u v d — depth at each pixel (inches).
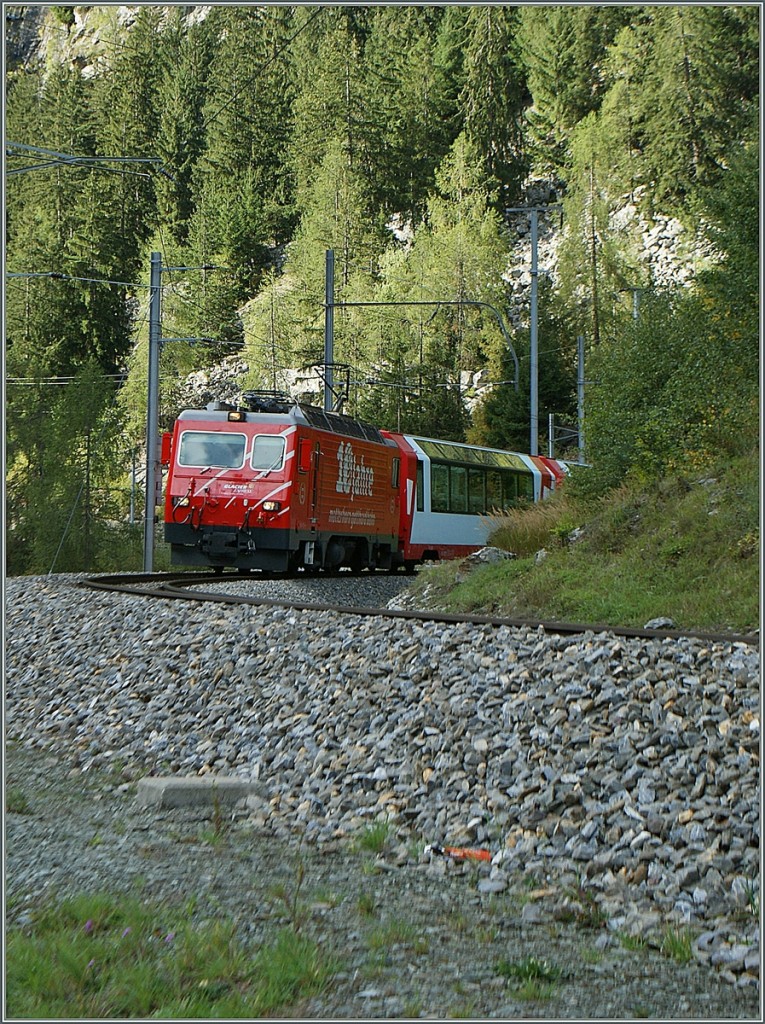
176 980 381.7
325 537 1952.5
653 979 413.1
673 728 617.3
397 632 894.4
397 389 5137.8
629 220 6796.3
